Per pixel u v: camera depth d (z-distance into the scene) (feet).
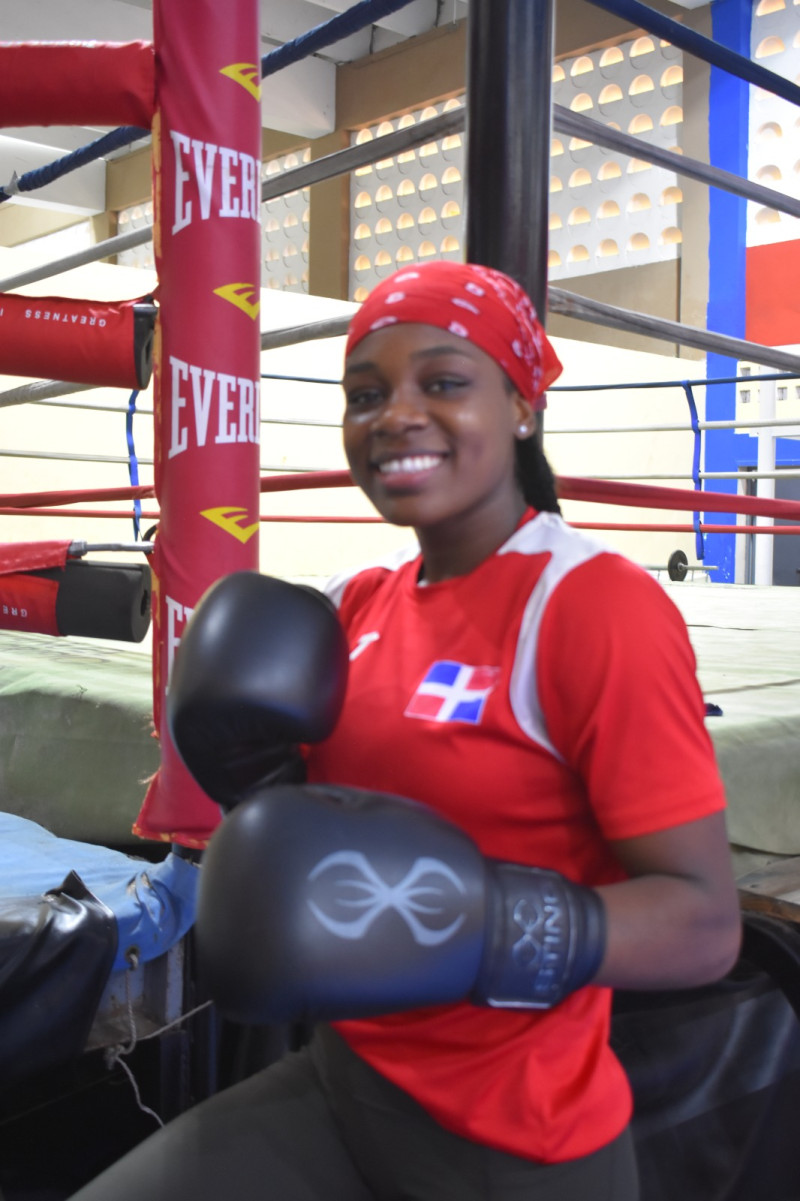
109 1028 4.09
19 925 3.63
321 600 2.68
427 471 2.59
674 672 2.33
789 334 28.76
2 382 21.24
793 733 5.80
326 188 35.47
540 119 5.16
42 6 28.32
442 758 2.54
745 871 5.39
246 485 4.63
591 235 32.55
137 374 5.15
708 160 29.76
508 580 2.64
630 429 15.65
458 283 2.59
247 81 4.49
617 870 2.63
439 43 31.63
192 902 4.24
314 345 25.53
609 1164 2.57
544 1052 2.53
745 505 8.78
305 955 1.95
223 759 2.57
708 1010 4.88
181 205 4.48
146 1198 2.57
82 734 6.01
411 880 2.04
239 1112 2.81
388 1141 2.62
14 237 46.24
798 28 28.27
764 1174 5.12
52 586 5.49
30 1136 4.31
